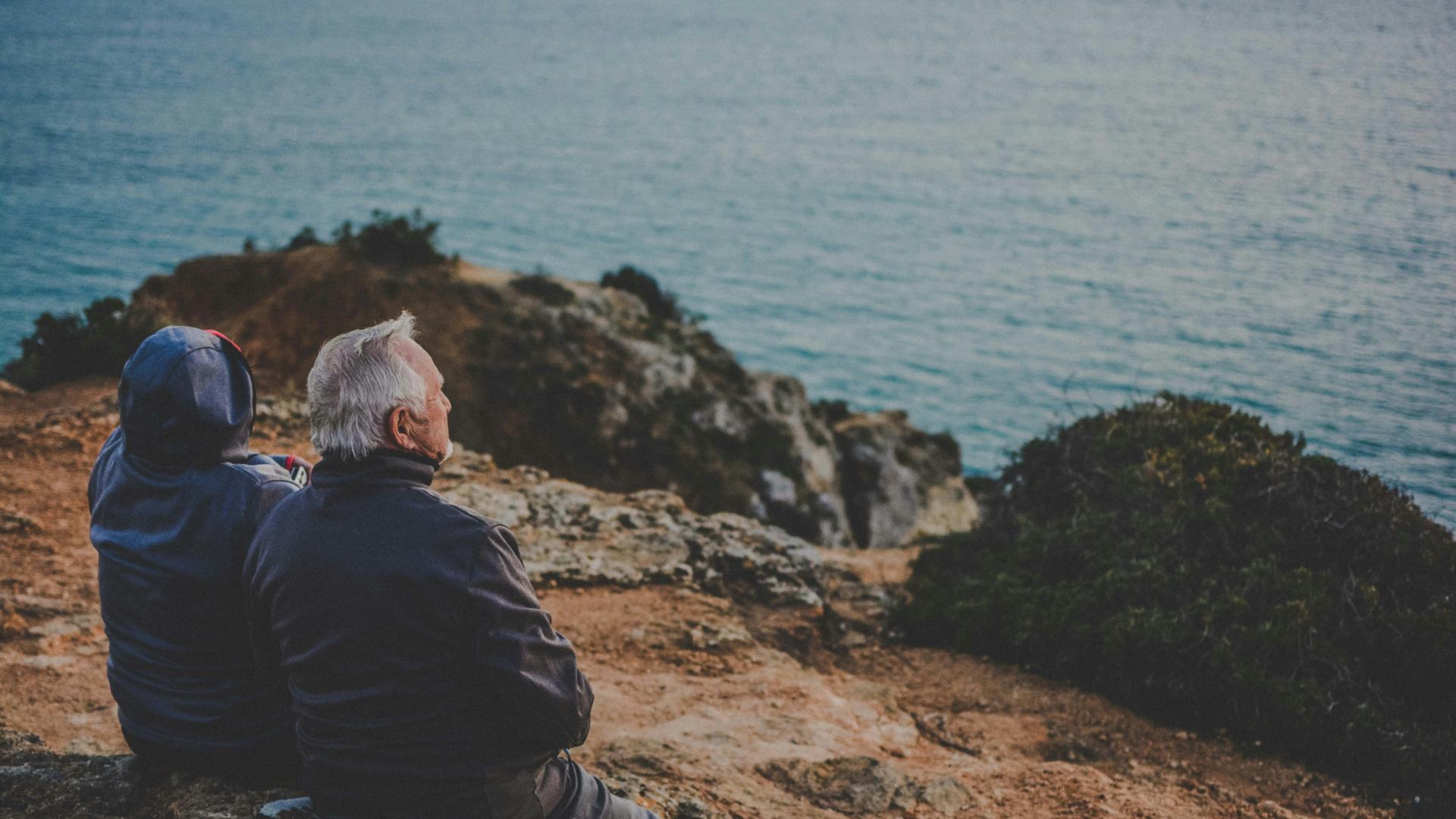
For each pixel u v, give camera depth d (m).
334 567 2.14
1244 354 130.88
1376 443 57.69
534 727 2.20
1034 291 174.62
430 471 2.30
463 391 44.47
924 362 134.38
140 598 2.66
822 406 60.12
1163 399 9.40
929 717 6.37
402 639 2.12
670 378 47.62
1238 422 8.78
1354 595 6.64
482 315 46.88
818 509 47.25
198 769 2.84
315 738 2.25
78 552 7.12
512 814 2.28
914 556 10.82
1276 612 6.63
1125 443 8.89
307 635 2.19
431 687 2.15
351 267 47.31
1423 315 151.12
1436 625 6.23
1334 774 5.84
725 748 5.11
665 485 44.44
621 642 6.77
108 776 2.98
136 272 162.50
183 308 48.38
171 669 2.71
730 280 180.50
